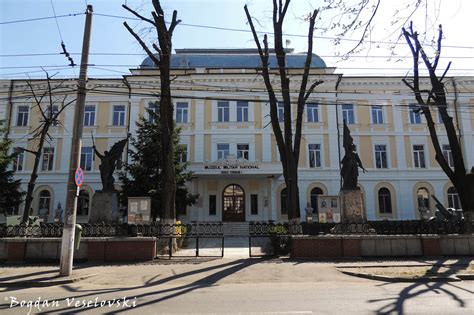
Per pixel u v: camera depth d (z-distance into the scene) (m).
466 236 13.51
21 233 13.02
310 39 15.73
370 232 13.59
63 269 9.98
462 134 31.09
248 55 35.06
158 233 13.80
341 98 31.86
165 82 16.11
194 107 31.11
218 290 8.47
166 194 15.52
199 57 35.12
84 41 11.21
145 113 31.00
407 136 31.50
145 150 22.30
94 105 31.72
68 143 30.84
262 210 29.36
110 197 14.70
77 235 11.17
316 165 30.70
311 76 31.30
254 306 6.70
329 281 9.61
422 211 25.55
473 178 15.23
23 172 30.30
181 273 10.67
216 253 15.46
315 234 13.88
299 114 15.97
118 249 12.90
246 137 30.66
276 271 10.87
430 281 9.44
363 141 31.33
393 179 30.66
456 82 31.72
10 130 30.91
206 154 30.38
